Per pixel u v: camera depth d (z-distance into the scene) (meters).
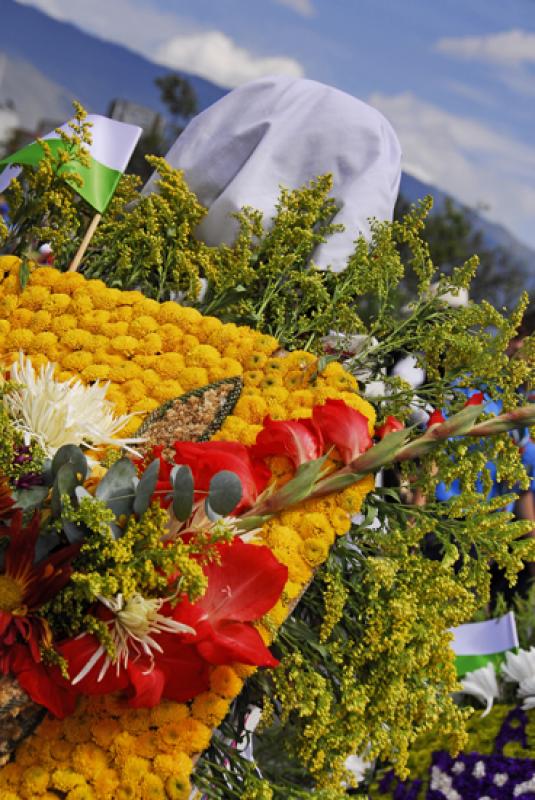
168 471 0.98
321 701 1.09
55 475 0.95
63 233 1.36
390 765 1.81
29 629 0.90
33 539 0.93
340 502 1.08
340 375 1.20
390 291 1.35
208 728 0.97
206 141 1.59
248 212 1.38
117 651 0.92
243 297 1.35
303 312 1.35
